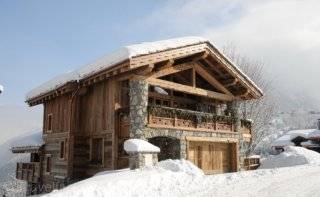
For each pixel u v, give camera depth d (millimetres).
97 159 16609
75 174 17047
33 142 21422
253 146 29969
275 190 8930
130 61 13516
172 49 15367
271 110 32375
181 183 10289
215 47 17750
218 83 19906
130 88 15211
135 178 10352
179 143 16469
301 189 8953
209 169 18422
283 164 20625
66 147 17484
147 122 15109
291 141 44594
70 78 17000
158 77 17609
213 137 18391
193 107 21156
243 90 20375
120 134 15242
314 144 42406
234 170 19609
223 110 22359
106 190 9242
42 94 19641
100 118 16250
